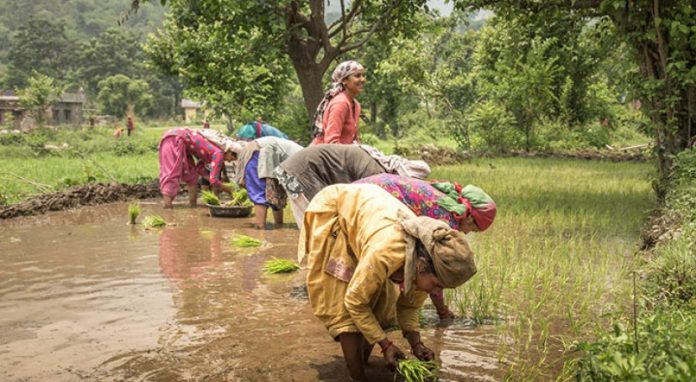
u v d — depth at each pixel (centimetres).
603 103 3234
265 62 1788
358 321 396
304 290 641
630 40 1084
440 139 4469
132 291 636
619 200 1232
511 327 529
